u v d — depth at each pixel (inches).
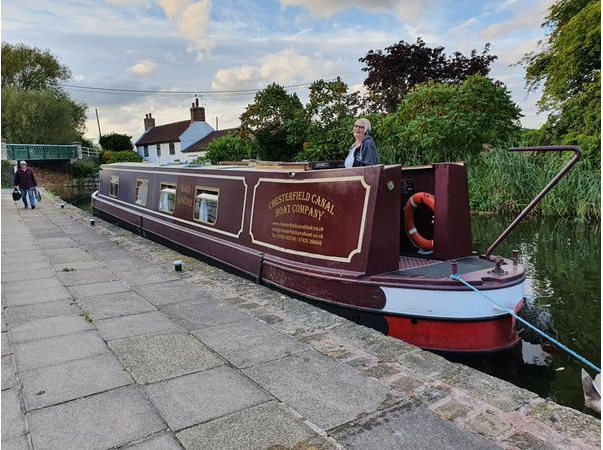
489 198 575.8
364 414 105.4
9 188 956.0
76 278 235.0
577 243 387.9
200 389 119.2
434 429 99.0
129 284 221.8
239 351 141.6
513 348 176.1
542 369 175.6
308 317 169.6
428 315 172.1
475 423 100.7
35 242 344.8
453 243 206.7
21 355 142.2
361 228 186.5
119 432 101.3
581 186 506.3
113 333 158.9
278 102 738.2
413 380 120.6
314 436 97.9
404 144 660.1
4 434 101.3
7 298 201.8
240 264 251.4
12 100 1368.1
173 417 106.7
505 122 645.9
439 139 605.9
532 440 94.2
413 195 222.5
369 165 199.9
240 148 864.3
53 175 1362.0
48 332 160.7
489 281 172.4
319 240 203.9
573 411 104.7
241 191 262.4
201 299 195.0
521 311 177.3
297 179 215.8
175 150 2026.3
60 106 1446.9
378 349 140.3
